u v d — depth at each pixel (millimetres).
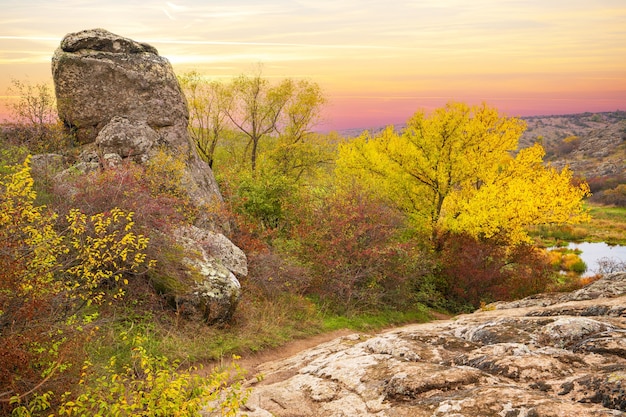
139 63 16562
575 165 138000
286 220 19219
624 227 58312
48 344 6223
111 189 10719
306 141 28266
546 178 21844
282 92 26891
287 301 13977
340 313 15234
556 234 52562
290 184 20219
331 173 28031
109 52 16672
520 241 22484
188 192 14828
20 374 5711
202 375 8742
